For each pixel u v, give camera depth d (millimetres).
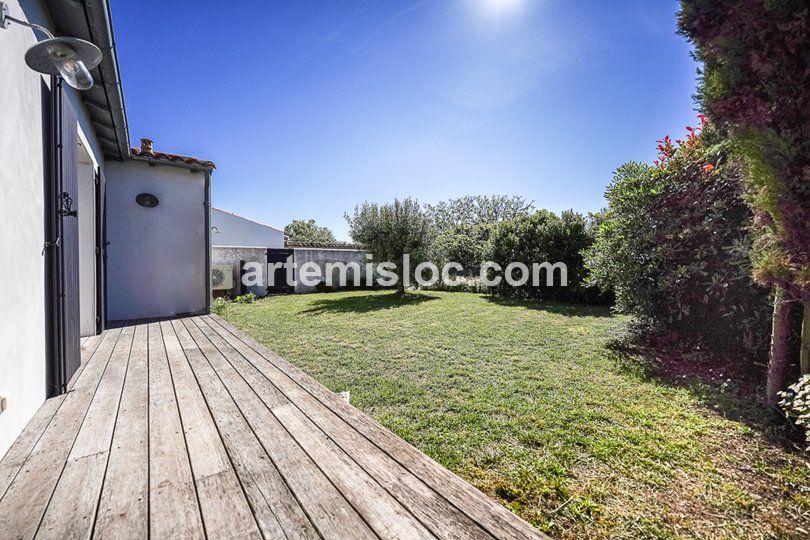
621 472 1894
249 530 1177
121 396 2457
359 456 1668
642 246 4664
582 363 3945
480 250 13203
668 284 4332
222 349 3883
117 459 1636
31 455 1666
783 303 2557
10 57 1825
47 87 2430
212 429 1957
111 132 4820
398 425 2469
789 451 2094
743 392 3084
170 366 3215
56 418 2084
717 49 2547
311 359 4234
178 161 6191
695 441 2215
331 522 1212
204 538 1139
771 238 2506
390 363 4035
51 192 2436
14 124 1856
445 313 7793
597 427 2408
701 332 4180
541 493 1721
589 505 1621
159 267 6270
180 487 1419
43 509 1275
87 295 4551
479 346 4777
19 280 1892
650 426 2428
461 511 1267
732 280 3689
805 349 2459
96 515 1248
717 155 4055
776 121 2340
